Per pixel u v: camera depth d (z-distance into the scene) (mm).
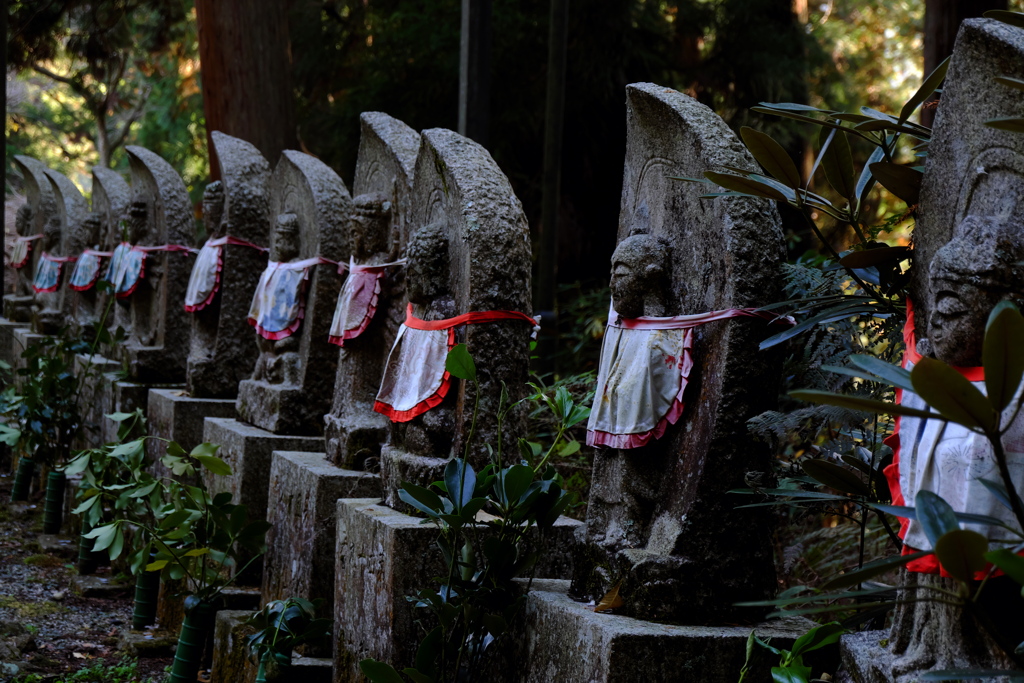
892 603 1820
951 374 1598
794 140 9609
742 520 2719
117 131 20938
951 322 1989
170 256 6645
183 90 16062
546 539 3533
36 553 6422
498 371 3441
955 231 2146
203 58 9141
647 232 3004
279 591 4316
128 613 5465
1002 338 1593
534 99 9125
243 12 8969
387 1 10656
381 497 3793
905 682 2082
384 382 3783
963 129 2174
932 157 2258
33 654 4602
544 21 9000
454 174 3549
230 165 5887
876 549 4344
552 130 6086
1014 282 1932
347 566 3643
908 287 2338
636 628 2580
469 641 3119
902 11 15633
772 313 2709
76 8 13625
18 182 19781
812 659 2625
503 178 3604
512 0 9031
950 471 1995
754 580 2738
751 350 2699
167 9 13531
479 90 5930
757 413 2717
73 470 4789
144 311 7176
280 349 5012
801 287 2814
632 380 2838
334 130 10289
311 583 3971
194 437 5664
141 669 4594
